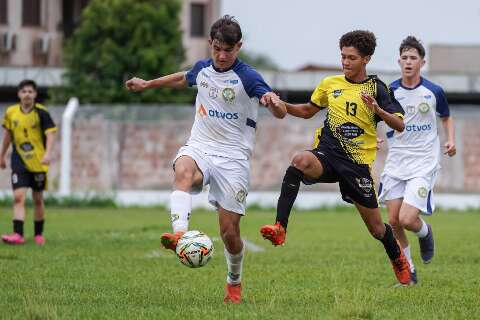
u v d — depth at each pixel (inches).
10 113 1501.0
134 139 3120.1
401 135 1115.9
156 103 3836.1
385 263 1243.8
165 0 3892.7
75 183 3078.2
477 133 3154.5
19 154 1504.7
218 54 824.9
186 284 999.0
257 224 2101.4
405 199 1085.8
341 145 873.5
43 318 733.9
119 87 3823.8
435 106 1115.3
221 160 837.8
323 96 902.4
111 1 3841.0
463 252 1438.2
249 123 850.1
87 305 824.3
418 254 1403.8
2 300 848.9
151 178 3120.1
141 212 2613.2
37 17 4603.8
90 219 2272.4
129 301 857.5
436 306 839.1
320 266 1198.9
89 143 3090.6
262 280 1043.9
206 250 774.5
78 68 3868.1
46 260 1231.5
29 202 2768.2
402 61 1115.3
